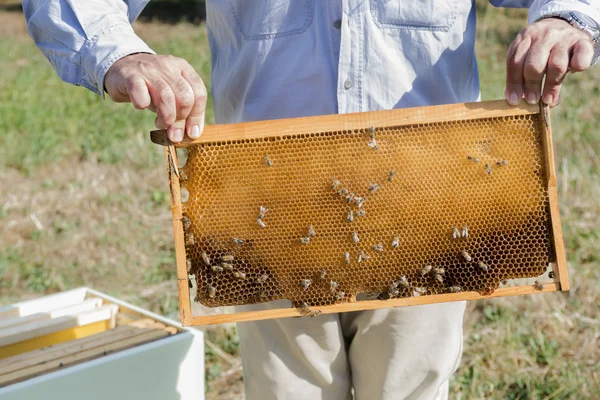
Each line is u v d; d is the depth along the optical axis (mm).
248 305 2613
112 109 10148
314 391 2635
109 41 2113
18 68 13664
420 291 2293
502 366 4062
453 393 3902
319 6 2324
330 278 2295
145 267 5676
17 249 6016
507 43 13250
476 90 2592
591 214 5973
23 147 8523
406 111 2191
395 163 2236
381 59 2312
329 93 2357
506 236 2283
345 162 2229
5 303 5164
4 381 2717
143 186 7254
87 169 7840
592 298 4754
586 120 8320
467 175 2254
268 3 2348
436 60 2361
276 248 2264
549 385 3879
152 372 3000
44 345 3336
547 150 2201
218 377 4203
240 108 2516
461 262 2297
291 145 2207
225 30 2475
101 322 3498
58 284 5438
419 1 2291
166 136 2123
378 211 2264
